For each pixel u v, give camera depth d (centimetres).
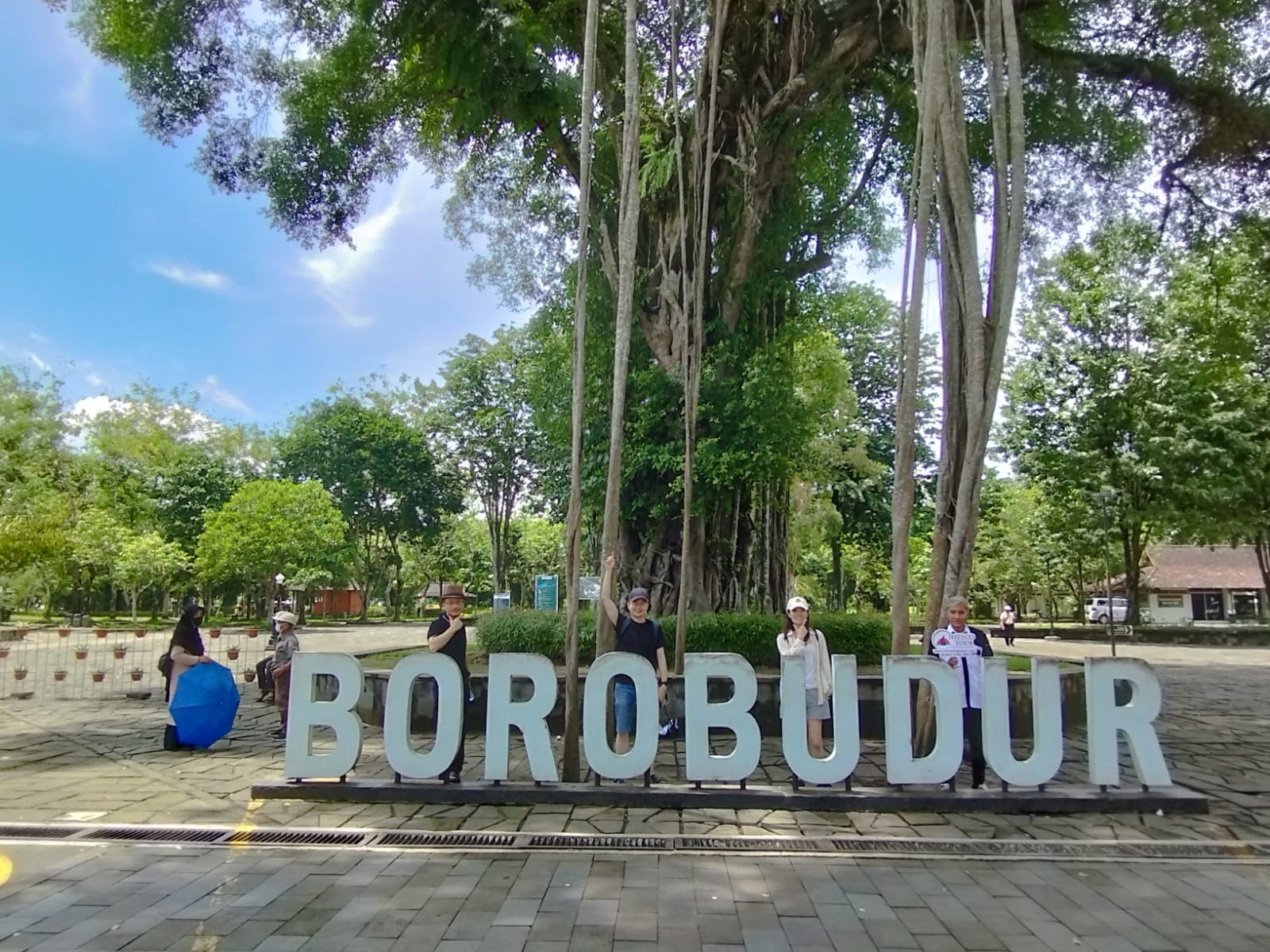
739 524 1379
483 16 1234
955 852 555
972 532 759
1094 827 609
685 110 1334
